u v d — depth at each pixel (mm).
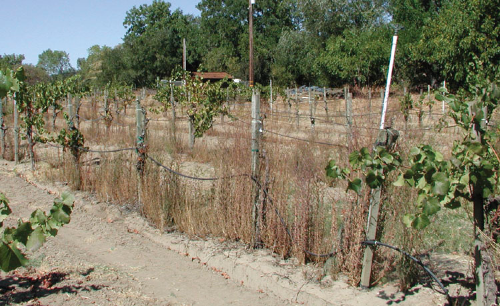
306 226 5113
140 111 7086
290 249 5391
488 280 3613
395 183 3686
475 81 4500
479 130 3668
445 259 5098
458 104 3711
